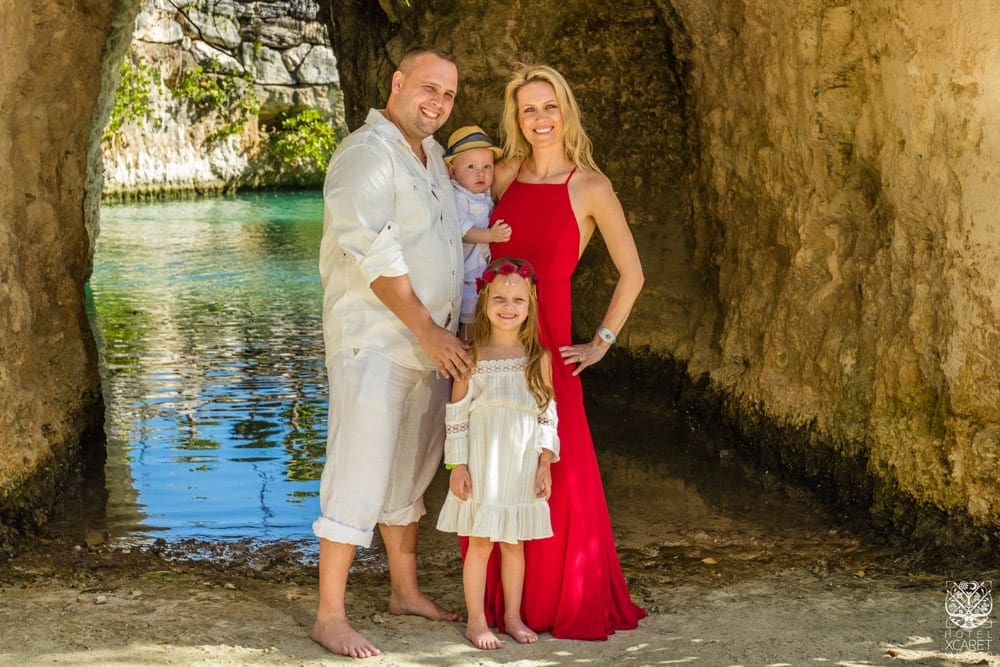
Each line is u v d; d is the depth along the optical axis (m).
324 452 7.20
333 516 3.87
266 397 8.48
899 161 5.33
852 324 6.24
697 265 8.97
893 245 5.56
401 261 3.77
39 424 6.09
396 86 4.03
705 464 7.17
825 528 5.82
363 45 10.21
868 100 5.78
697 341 8.58
